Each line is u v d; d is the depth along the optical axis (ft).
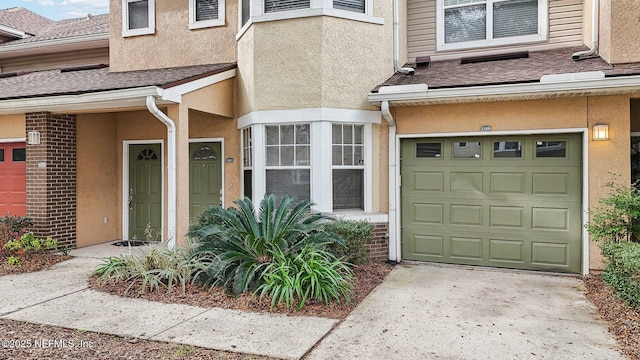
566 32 26.16
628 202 17.63
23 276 21.26
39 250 25.75
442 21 28.25
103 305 16.74
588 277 20.97
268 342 13.29
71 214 28.40
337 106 24.26
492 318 15.55
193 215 29.22
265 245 18.45
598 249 21.29
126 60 31.40
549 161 22.35
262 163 25.14
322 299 16.97
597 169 21.21
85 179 29.37
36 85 29.19
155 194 30.83
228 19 28.81
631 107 23.29
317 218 20.34
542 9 26.37
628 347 12.85
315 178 24.03
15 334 13.91
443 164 24.34
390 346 13.07
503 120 22.79
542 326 14.73
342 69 24.38
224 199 28.14
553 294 18.49
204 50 29.40
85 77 29.96
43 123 26.84
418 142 24.80
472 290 19.15
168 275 18.48
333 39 24.18
